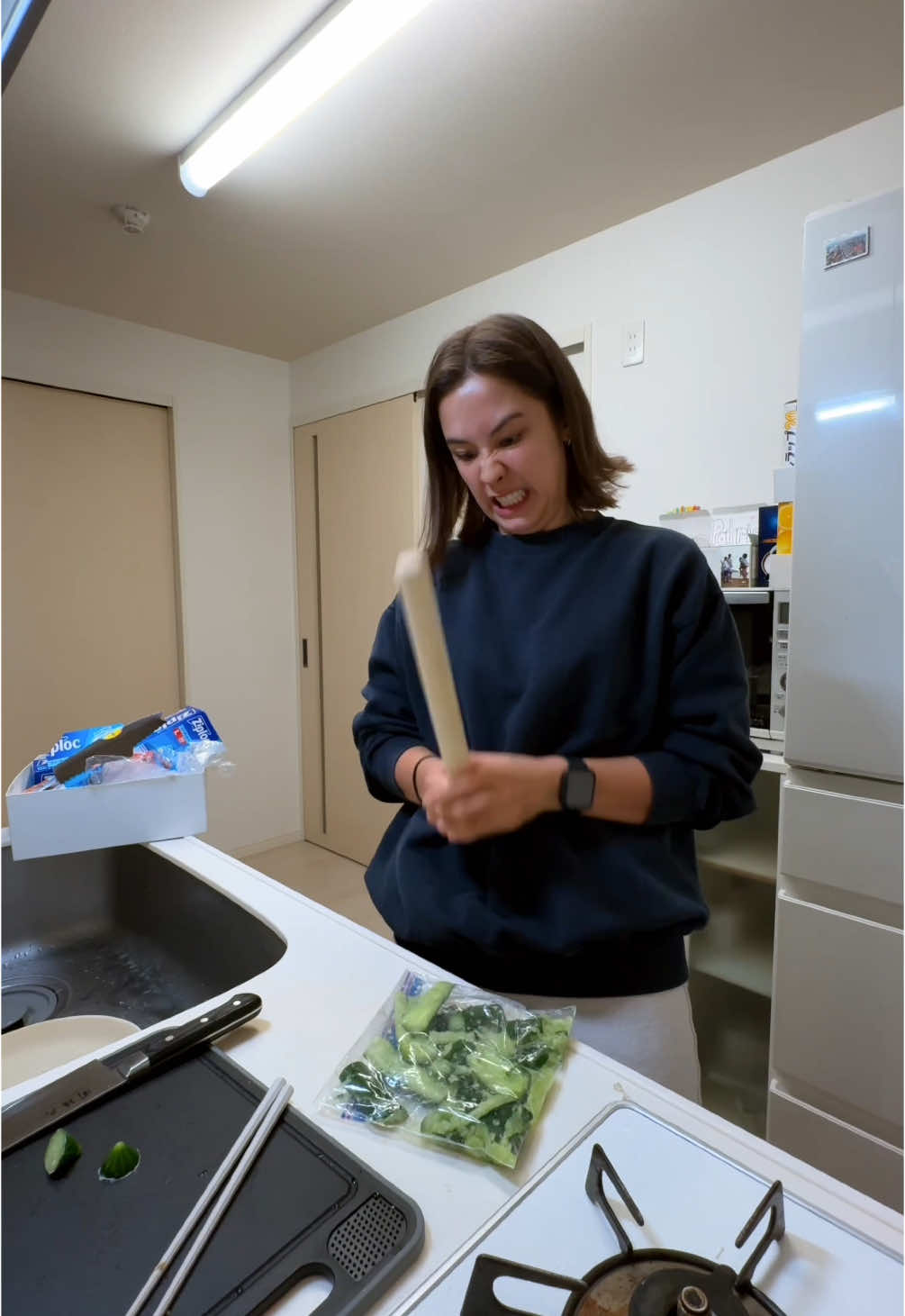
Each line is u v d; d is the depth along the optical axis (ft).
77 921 3.53
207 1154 1.52
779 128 5.16
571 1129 1.60
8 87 4.64
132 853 3.53
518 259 7.14
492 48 4.34
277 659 10.46
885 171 5.03
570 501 2.60
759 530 4.95
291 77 4.42
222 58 4.42
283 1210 1.38
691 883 2.50
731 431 5.92
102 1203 1.40
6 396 7.87
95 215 6.21
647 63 4.49
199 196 5.84
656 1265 1.24
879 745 3.54
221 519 9.69
